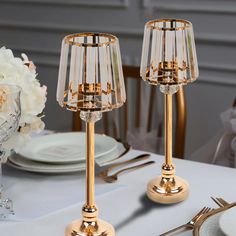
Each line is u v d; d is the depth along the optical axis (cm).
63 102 102
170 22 124
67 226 111
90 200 107
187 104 292
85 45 97
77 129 199
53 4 313
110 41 99
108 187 136
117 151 156
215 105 285
